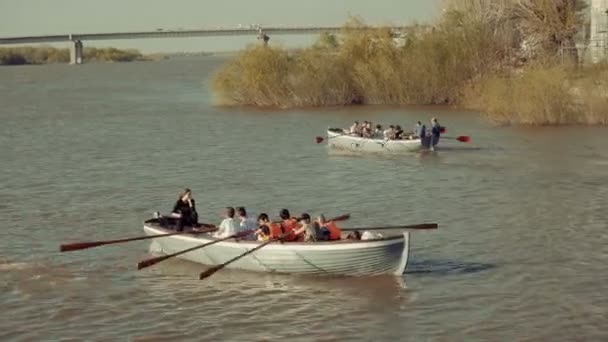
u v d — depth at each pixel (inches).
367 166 1791.3
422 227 1028.5
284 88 3358.8
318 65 3361.2
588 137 2127.2
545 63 2812.5
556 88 2404.0
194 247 983.6
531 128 2346.2
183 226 1067.3
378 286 936.3
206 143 2228.1
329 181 1619.1
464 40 3287.4
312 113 3038.9
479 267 1005.2
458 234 1171.3
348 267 956.0
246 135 2390.5
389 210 1347.2
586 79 2460.6
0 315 869.2
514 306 866.8
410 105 3275.1
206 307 884.6
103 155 2032.5
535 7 3230.8
